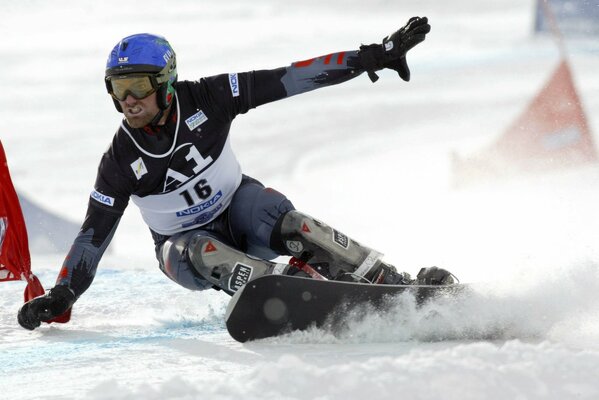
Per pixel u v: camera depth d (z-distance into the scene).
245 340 10.33
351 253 12.04
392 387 7.34
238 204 12.95
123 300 15.47
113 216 12.38
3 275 13.75
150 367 9.44
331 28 152.88
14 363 10.06
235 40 132.62
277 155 64.50
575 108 42.94
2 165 13.38
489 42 121.19
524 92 81.19
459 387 7.31
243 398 7.23
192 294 15.84
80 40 145.50
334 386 7.45
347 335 10.33
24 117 82.62
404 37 12.39
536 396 7.25
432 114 74.69
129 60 11.55
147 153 12.20
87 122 79.25
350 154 63.28
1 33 154.25
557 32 45.22
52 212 32.84
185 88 12.38
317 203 47.31
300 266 11.87
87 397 7.48
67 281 12.10
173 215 12.91
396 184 52.34
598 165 41.56
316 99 81.81
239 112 12.61
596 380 7.61
